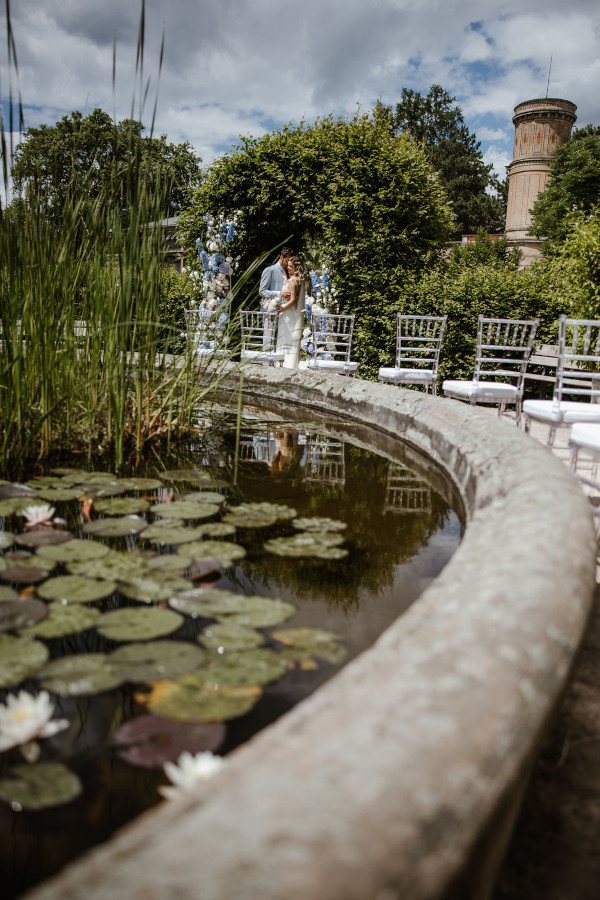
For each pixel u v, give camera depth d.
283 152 9.02
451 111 42.19
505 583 0.71
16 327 2.00
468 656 0.56
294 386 3.62
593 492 2.95
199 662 0.93
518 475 1.31
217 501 1.78
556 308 6.57
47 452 2.24
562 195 30.12
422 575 1.30
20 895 0.55
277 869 0.34
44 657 0.93
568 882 0.67
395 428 2.71
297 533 1.55
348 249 8.02
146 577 1.23
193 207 9.79
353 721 0.48
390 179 8.24
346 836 0.37
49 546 1.38
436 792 0.41
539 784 0.82
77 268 2.23
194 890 0.33
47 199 2.10
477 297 6.81
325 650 0.98
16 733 0.74
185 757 0.69
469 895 0.48
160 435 2.64
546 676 0.58
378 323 7.57
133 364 2.45
